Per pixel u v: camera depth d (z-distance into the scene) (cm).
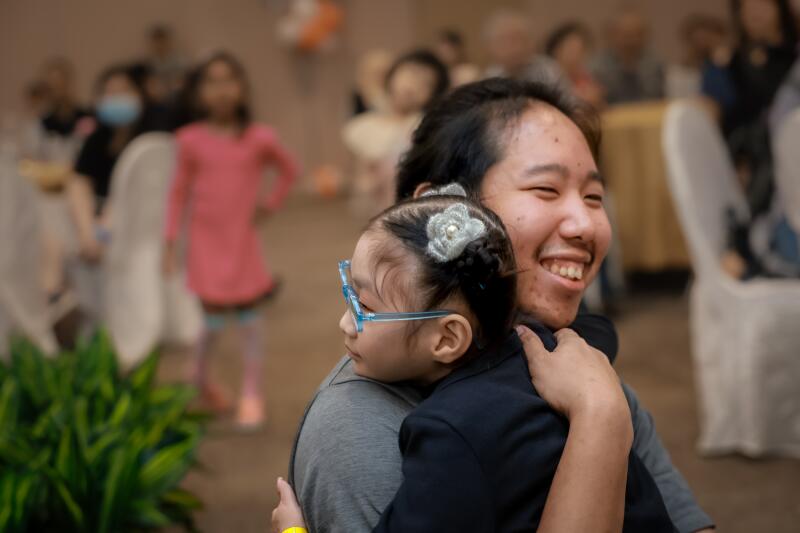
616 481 94
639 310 524
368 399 105
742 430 323
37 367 281
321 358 470
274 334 520
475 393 99
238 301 380
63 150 605
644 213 538
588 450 94
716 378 325
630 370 420
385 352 104
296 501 110
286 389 423
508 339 107
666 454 127
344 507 99
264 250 786
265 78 1191
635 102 606
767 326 311
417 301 102
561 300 115
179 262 488
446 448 94
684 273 600
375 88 805
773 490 297
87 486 213
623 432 97
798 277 315
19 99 1066
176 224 389
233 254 382
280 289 629
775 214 336
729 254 332
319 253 758
